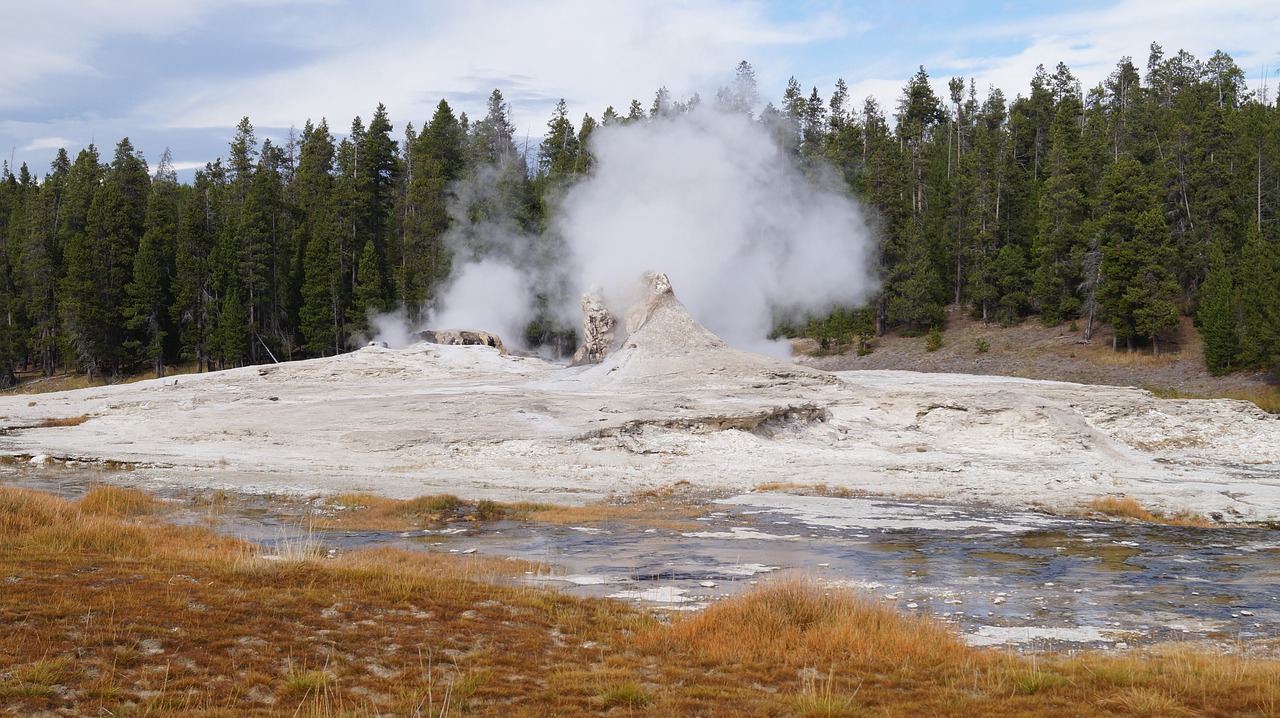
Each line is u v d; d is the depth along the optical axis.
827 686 10.60
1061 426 44.12
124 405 53.34
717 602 14.91
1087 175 90.94
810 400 49.12
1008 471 36.31
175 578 13.57
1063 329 88.38
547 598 14.76
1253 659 12.65
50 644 10.28
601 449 39.00
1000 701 10.40
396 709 9.70
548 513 26.38
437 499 26.25
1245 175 86.31
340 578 14.48
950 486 33.00
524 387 57.72
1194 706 10.15
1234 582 18.61
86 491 29.11
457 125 107.75
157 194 99.12
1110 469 37.66
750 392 51.38
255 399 54.47
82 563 14.12
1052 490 32.38
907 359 92.62
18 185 127.25
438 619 13.01
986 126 120.75
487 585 15.26
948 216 102.75
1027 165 115.88
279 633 11.62
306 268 92.81
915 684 11.21
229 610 12.19
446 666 11.22
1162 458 42.59
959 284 101.19
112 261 93.06
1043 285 89.38
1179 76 127.81
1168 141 90.31
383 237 107.56
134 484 31.14
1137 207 80.12
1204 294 74.94
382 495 29.72
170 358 96.56
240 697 9.74
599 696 10.33
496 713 9.77
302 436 42.78
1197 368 73.50
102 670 9.88
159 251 94.94
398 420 44.56
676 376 55.38
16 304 97.88
